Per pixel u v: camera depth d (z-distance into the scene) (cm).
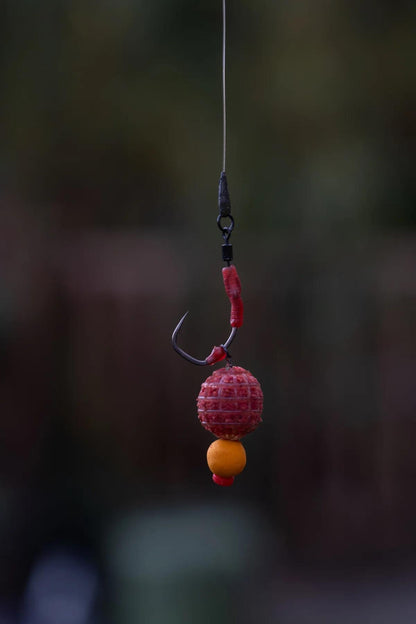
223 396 93
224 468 94
